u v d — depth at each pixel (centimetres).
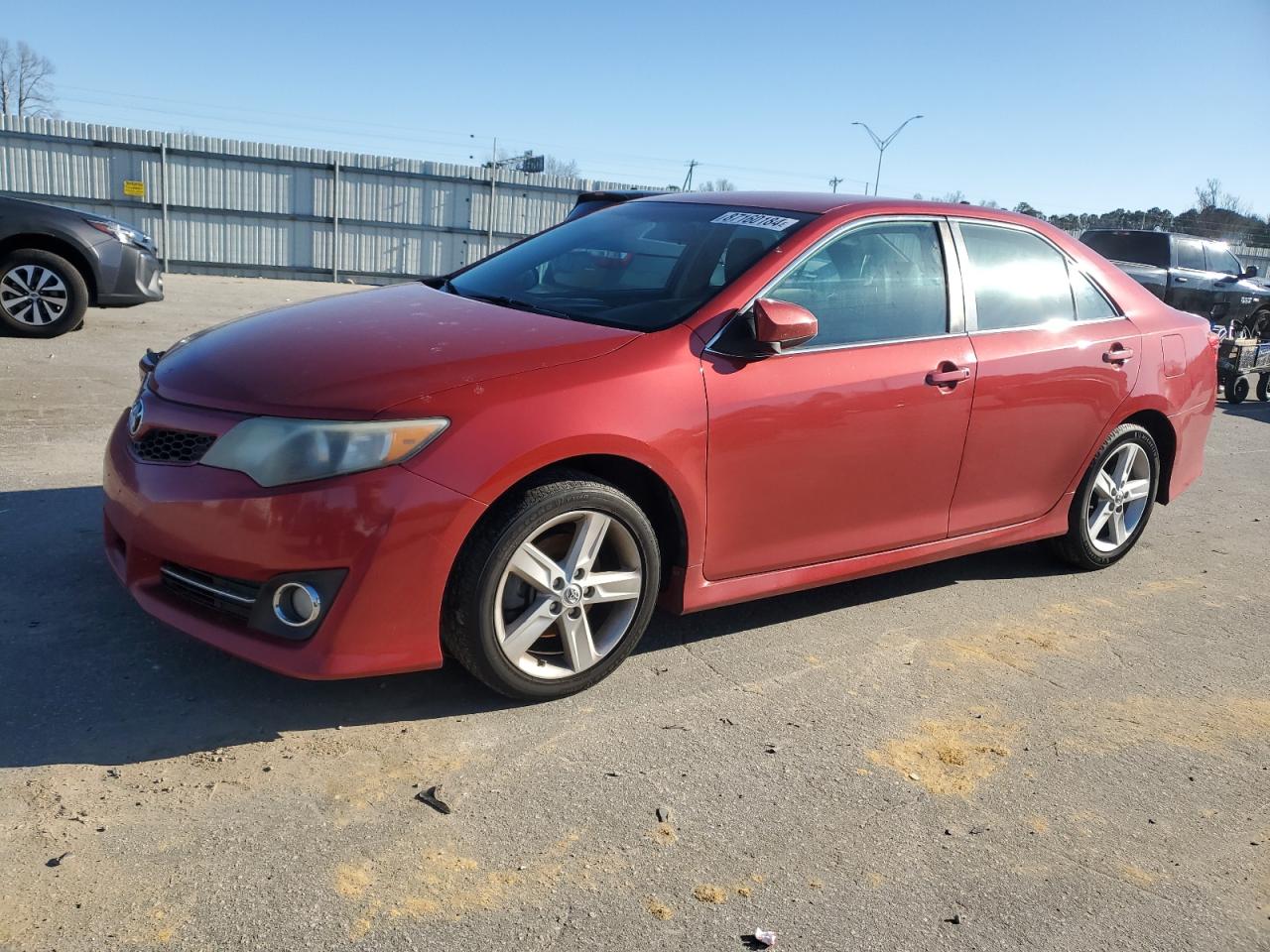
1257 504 671
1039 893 249
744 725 315
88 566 383
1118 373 455
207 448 281
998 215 432
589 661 319
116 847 231
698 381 321
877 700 341
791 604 419
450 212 2519
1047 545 500
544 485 294
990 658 384
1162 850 272
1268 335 1694
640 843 252
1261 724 350
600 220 432
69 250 924
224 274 2339
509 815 258
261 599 275
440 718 301
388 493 269
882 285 380
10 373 741
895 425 371
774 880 244
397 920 217
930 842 265
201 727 284
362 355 296
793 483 349
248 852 234
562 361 303
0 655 310
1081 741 327
